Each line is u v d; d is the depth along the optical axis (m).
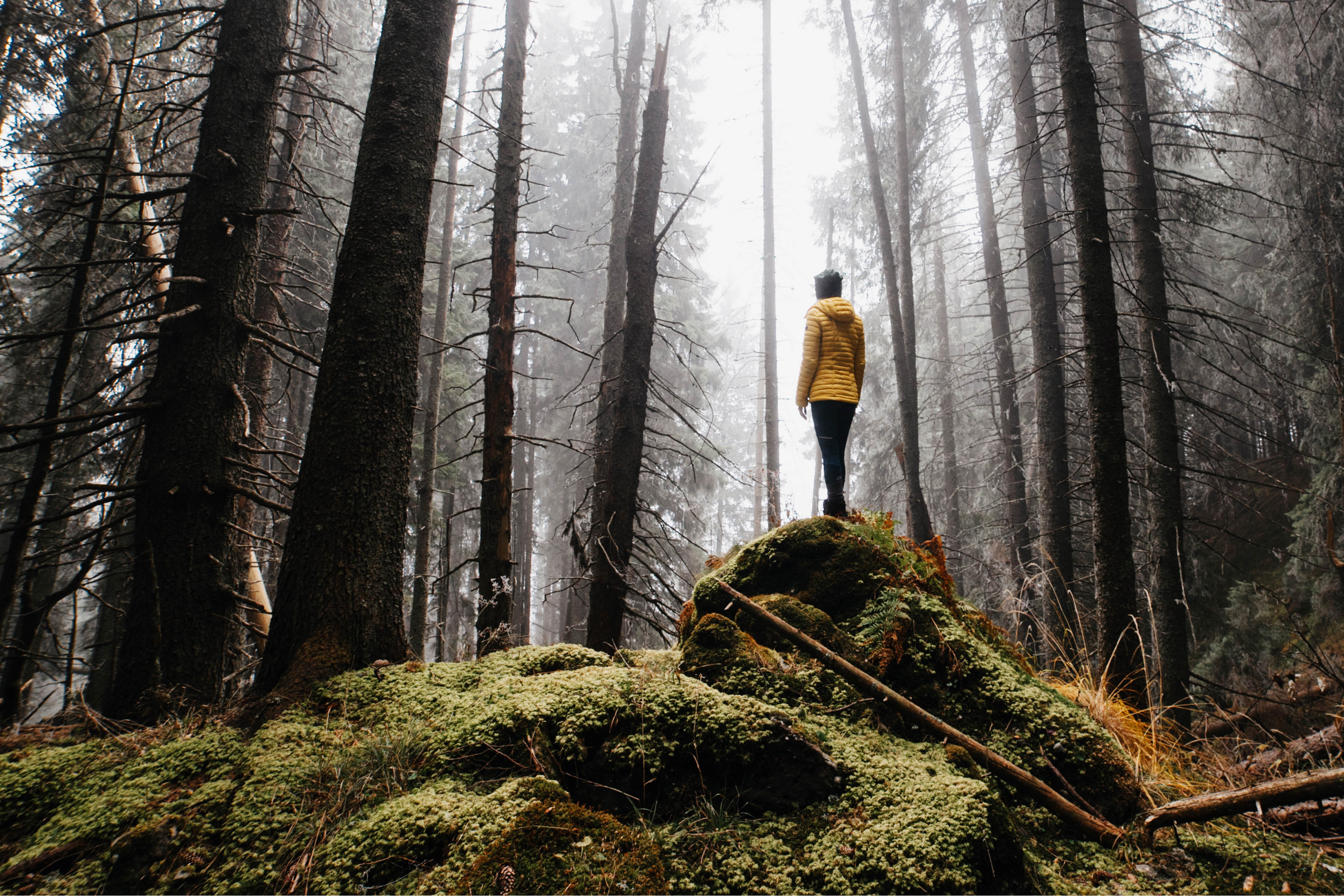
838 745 3.02
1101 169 6.22
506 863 2.18
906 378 12.59
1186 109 9.81
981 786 2.58
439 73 4.82
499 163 8.09
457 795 2.57
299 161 9.20
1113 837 2.80
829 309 5.17
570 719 2.95
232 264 5.06
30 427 4.00
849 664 3.43
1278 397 13.29
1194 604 11.85
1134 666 5.46
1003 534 13.98
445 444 16.22
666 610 6.78
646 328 6.43
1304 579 11.10
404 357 4.32
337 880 2.24
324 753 2.89
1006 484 13.44
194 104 5.46
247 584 6.80
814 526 4.34
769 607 3.90
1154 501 7.84
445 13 4.90
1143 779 3.27
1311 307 10.00
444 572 8.89
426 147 4.66
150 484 4.61
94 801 2.64
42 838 2.51
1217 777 3.89
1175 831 2.84
